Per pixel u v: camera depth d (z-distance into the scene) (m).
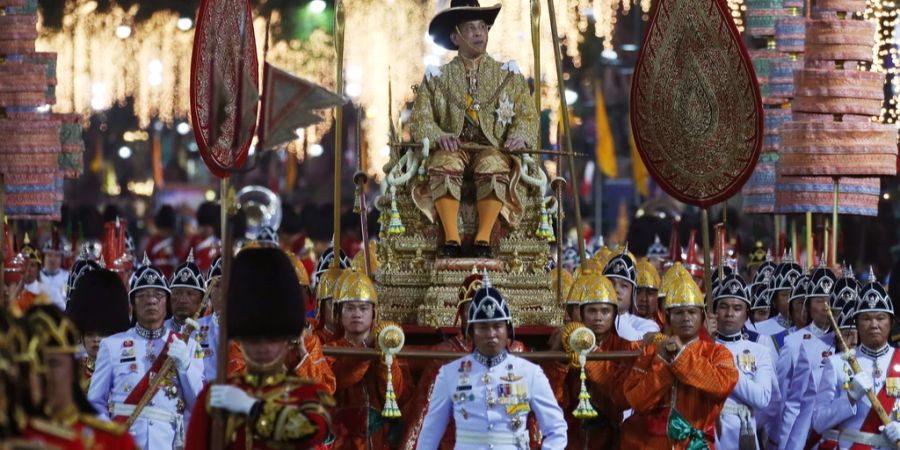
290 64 96.12
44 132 47.19
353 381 37.72
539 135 43.84
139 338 38.03
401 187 42.16
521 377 33.09
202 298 41.28
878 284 38.88
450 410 33.53
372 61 92.88
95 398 37.69
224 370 27.14
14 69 47.28
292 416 26.48
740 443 40.50
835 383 38.84
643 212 85.44
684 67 41.69
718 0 40.91
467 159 42.22
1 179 44.28
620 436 38.22
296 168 122.56
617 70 101.38
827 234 55.72
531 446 36.31
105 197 124.12
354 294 37.88
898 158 60.72
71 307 40.94
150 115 104.75
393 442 39.59
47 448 20.64
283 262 28.14
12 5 47.81
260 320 27.58
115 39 98.69
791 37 58.94
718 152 40.94
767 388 40.19
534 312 41.25
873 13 58.94
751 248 68.81
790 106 60.16
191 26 96.31
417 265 41.94
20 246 60.69
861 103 53.47
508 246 41.97
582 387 36.59
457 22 43.12
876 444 38.22
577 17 79.56
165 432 37.38
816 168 52.69
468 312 33.66
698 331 37.50
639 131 42.50
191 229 96.56
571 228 91.00
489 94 42.81
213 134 31.08
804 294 45.16
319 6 91.31
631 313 44.28
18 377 21.00
